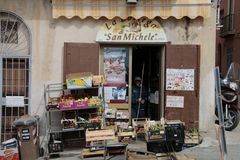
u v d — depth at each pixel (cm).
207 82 1038
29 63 1011
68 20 1012
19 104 1008
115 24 1016
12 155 890
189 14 1002
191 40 1032
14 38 1014
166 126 884
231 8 2794
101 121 938
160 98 1052
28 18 1011
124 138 925
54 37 1013
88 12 995
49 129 959
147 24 1020
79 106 928
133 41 1020
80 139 991
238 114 1108
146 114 1112
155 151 885
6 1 1006
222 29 2892
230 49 2798
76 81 944
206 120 1040
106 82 1003
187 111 1024
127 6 998
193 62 1021
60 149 935
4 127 1012
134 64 1099
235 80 1176
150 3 1000
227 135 1060
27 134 902
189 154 905
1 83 1006
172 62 1021
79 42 1013
